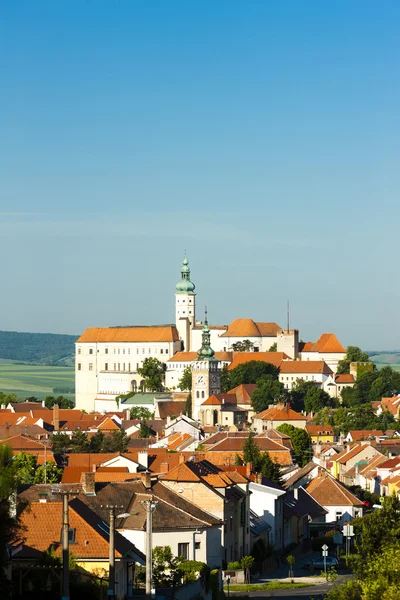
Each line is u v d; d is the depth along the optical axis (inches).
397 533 6545.3
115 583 5506.9
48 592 5280.5
